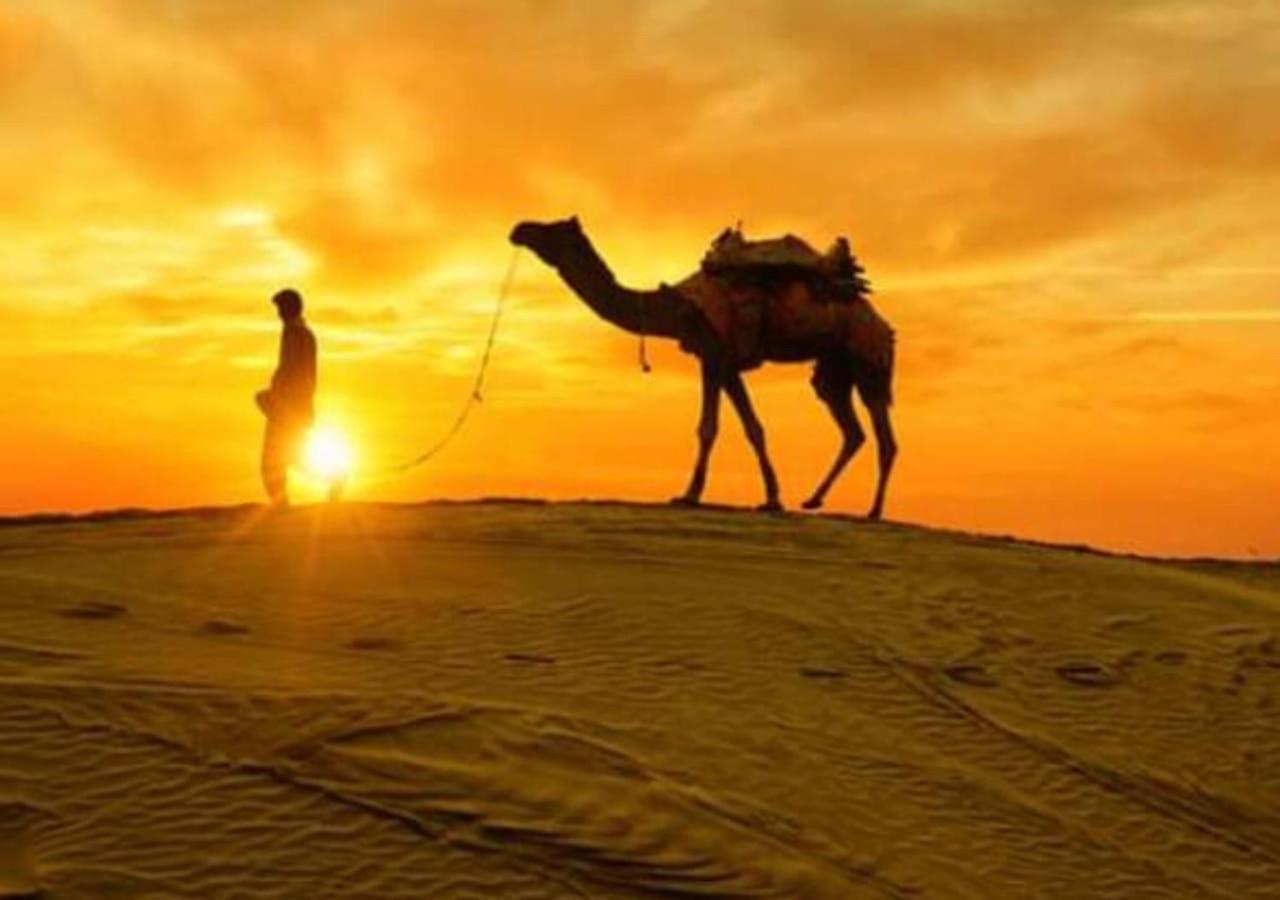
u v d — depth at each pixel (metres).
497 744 11.88
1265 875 12.19
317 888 9.84
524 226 23.09
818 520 22.45
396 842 10.45
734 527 21.12
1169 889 11.70
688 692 13.86
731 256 22.97
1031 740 14.12
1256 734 15.09
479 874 10.21
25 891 9.46
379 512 21.19
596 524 20.58
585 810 11.09
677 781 11.77
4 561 16.56
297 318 21.08
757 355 23.16
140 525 19.34
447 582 16.78
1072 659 16.70
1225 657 17.45
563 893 10.14
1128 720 15.05
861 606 17.48
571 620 15.61
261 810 10.64
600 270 23.05
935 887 10.97
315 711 11.98
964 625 17.38
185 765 11.09
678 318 22.95
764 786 12.03
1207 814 13.14
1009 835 12.12
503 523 20.42
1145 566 22.22
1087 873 11.72
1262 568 25.59
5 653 12.84
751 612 16.59
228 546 17.98
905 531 22.53
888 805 12.18
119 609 14.61
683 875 10.49
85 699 11.88
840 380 24.28
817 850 11.13
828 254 23.56
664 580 17.66
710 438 22.89
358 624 14.82
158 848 10.08
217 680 12.49
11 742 11.16
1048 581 20.00
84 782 10.76
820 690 14.52
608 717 12.84
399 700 12.37
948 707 14.66
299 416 21.03
